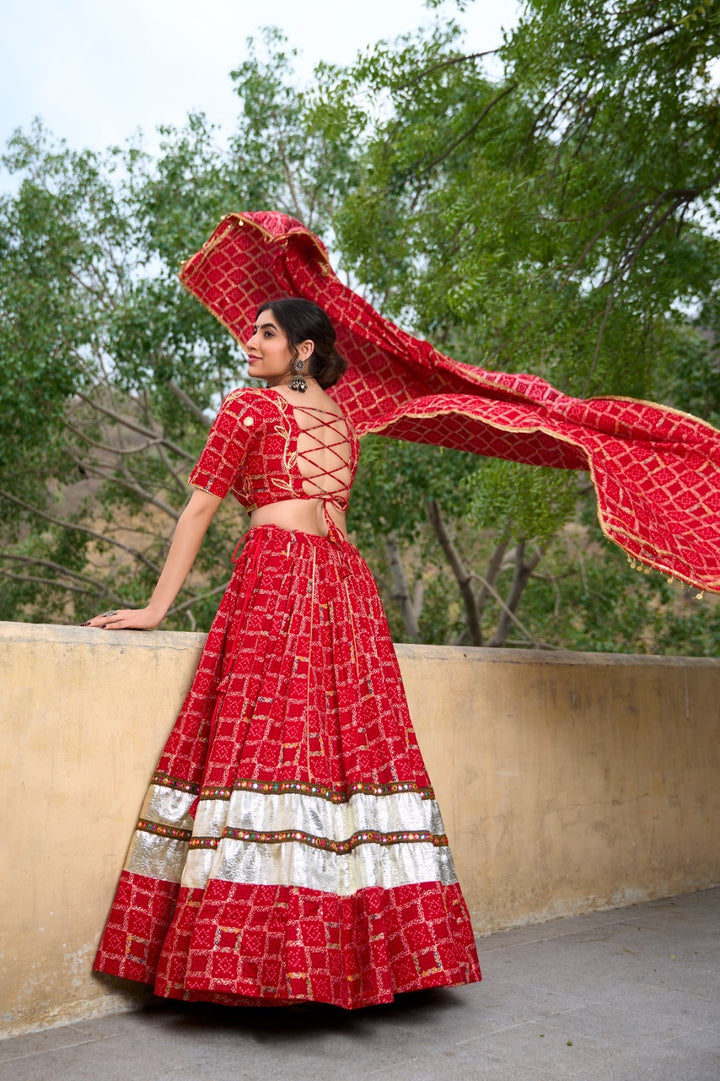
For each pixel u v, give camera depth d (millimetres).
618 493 2729
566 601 13391
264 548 2439
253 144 11102
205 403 13078
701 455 2877
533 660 3348
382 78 6910
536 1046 2074
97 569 15172
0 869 2023
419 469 9859
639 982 2580
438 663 3033
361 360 3256
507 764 3209
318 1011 2291
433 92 7000
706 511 2838
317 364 2641
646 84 5547
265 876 2127
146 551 14562
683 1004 2391
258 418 2471
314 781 2225
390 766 2350
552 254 6223
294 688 2291
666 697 3861
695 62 5324
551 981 2576
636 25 5434
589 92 5883
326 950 2096
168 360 10797
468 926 2414
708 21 4930
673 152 5785
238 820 2146
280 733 2250
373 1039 2107
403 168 7426
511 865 3189
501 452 3336
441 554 14500
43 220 11383
